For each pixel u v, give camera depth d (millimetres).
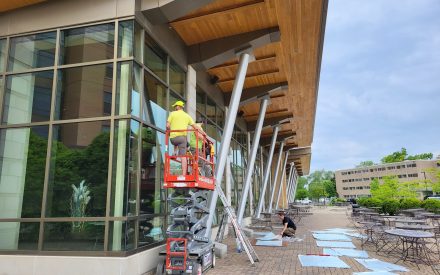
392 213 27484
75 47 8531
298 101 19125
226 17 10094
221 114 16844
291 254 10852
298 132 28531
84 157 7918
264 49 12312
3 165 8492
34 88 8602
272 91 16156
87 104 8164
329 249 11672
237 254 10891
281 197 42094
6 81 8875
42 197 7938
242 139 22266
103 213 7559
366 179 113375
